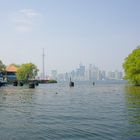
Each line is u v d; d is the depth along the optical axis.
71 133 23.72
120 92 88.56
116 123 28.19
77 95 79.06
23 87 139.00
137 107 43.34
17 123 28.98
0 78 168.38
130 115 34.16
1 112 38.84
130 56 105.62
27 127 26.56
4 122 29.70
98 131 24.31
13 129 25.59
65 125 27.47
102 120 30.31
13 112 38.78
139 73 103.25
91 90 112.00
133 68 102.44
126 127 25.92
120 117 32.50
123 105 47.09
